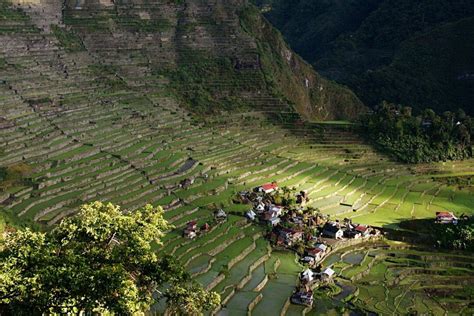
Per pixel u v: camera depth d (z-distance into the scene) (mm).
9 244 22797
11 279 20297
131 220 25812
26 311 20484
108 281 21453
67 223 25172
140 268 25219
